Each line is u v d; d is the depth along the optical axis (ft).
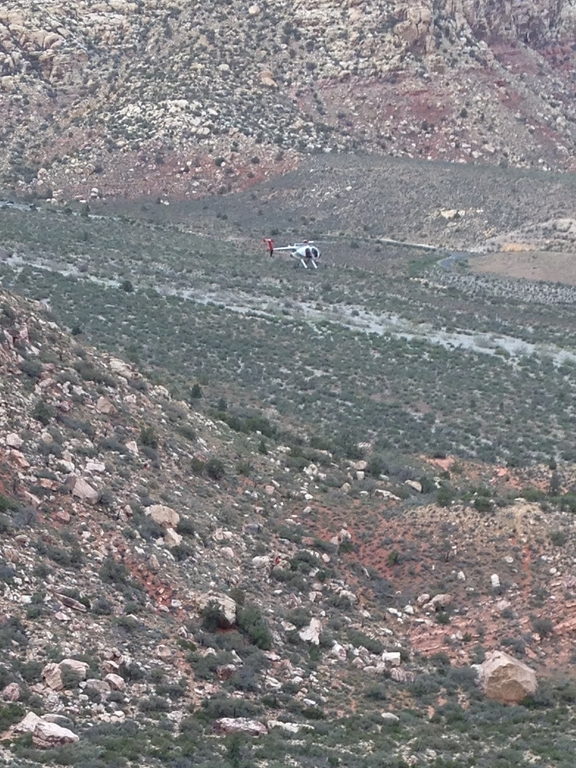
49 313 216.13
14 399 171.01
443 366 354.74
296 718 136.05
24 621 132.67
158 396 209.77
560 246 566.36
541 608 173.06
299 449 222.07
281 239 555.28
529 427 299.58
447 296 466.29
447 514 192.03
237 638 147.95
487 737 137.49
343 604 169.68
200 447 198.59
